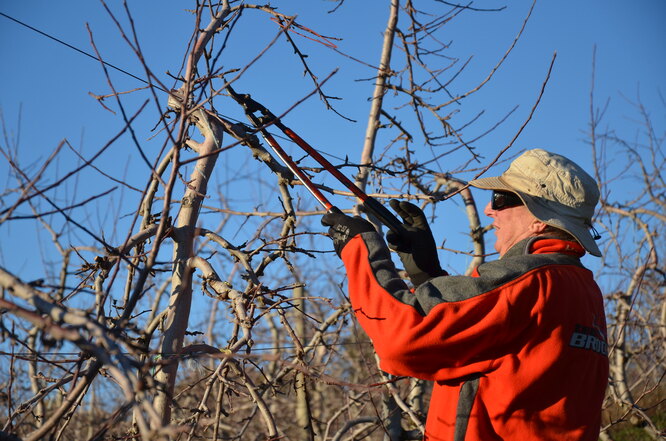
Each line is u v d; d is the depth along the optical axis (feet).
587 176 8.46
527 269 7.54
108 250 6.77
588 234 8.21
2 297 5.73
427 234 8.82
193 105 7.38
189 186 9.86
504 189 8.35
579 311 7.58
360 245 8.11
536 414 7.32
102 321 7.16
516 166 8.56
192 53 7.07
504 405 7.30
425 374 7.59
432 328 7.28
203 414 9.39
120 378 5.04
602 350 7.85
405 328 7.36
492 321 7.24
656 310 24.26
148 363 5.65
